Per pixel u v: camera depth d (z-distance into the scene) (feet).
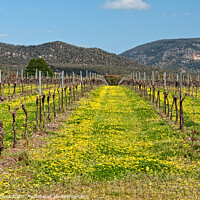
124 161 49.78
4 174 39.91
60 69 622.54
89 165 47.11
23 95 165.68
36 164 46.03
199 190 38.34
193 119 88.07
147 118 95.86
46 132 70.85
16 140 54.90
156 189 38.52
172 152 55.26
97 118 96.12
